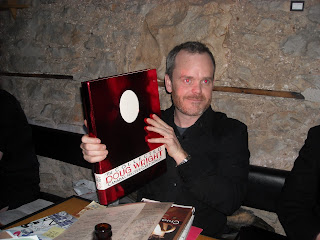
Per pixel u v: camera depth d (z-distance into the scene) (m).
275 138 1.84
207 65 1.36
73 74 2.42
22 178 1.94
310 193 1.27
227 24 1.82
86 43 2.32
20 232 1.03
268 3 1.73
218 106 1.95
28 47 2.57
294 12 1.68
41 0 2.43
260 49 1.78
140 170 1.09
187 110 1.41
